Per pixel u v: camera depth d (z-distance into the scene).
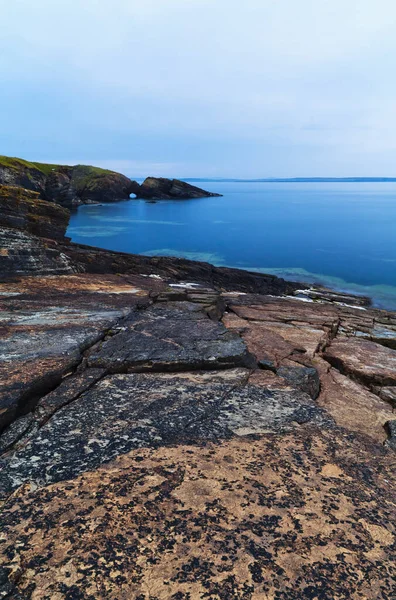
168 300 15.70
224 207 166.25
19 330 9.90
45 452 4.78
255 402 6.66
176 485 4.03
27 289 15.41
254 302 21.27
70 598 2.68
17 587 2.77
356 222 115.94
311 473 4.46
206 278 37.47
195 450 4.85
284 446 5.10
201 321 11.59
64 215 28.86
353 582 2.93
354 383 9.95
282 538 3.34
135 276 22.33
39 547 3.14
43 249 19.38
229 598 2.72
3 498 3.91
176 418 5.84
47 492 3.90
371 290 43.25
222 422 5.78
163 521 3.47
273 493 3.98
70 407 6.17
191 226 99.31
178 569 2.95
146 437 5.19
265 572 2.96
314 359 11.55
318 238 84.12
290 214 141.62
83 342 9.06
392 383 10.84
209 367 8.33
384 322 20.56
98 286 17.42
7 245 17.92
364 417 7.25
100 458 4.62
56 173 105.94
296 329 15.54
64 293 15.22
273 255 64.88
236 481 4.16
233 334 10.20
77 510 3.60
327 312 21.11
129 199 173.88
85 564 2.97
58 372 7.34
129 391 6.92
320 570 3.02
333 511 3.77
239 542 3.25
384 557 3.22
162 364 8.11
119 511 3.59
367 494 4.16
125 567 2.95
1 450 5.12
